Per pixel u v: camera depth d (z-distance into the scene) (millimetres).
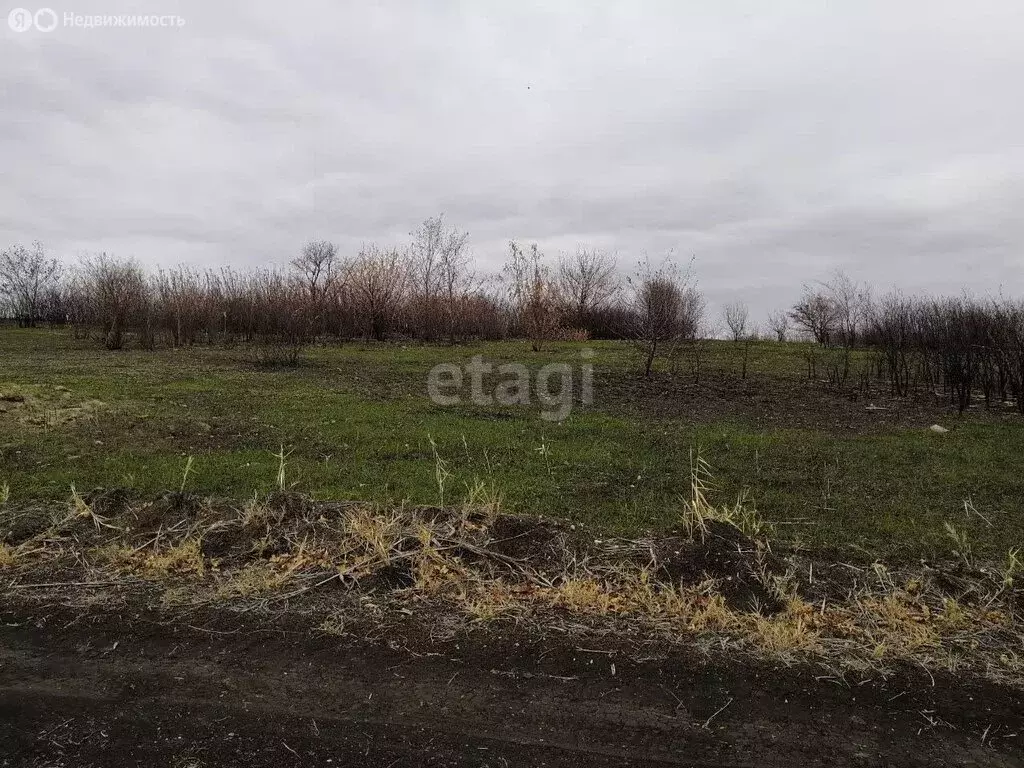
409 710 2549
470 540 3980
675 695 2670
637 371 13008
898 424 8195
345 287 22250
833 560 3918
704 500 4410
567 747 2373
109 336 17516
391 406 8750
